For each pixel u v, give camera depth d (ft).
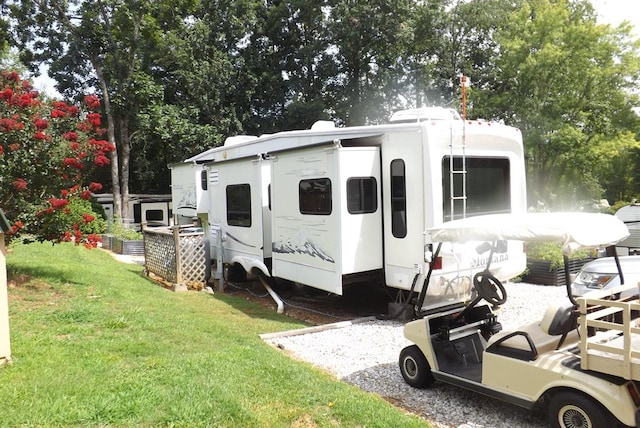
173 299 27.27
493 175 25.04
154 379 14.03
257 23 92.27
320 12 90.22
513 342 13.39
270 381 14.58
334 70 89.76
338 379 16.67
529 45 70.33
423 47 88.53
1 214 14.23
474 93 75.15
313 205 24.94
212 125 85.56
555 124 68.13
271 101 92.02
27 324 18.83
